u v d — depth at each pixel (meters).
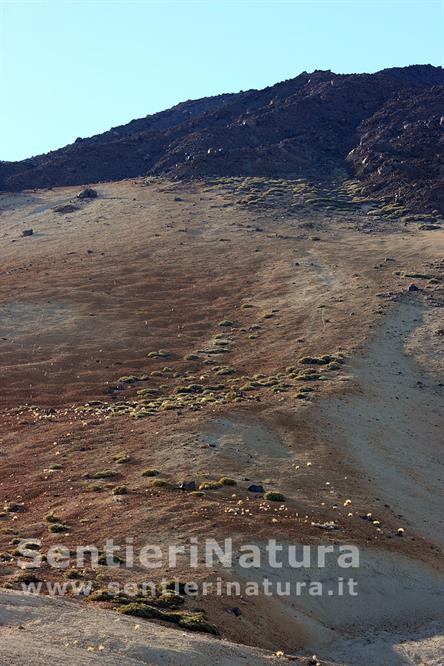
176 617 35.00
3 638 28.16
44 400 87.75
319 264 135.00
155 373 95.06
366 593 43.66
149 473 58.06
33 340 107.50
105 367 98.12
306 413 73.50
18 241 163.12
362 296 115.31
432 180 192.75
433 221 167.25
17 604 32.72
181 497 52.69
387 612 42.59
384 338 98.88
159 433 67.81
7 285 130.50
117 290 126.88
